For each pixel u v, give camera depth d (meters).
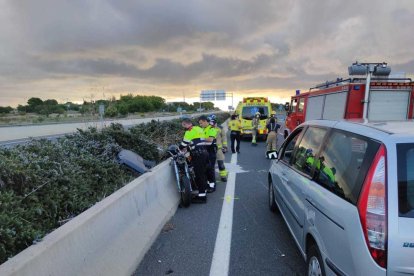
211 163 7.43
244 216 5.71
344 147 2.96
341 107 10.75
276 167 5.48
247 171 10.05
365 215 2.26
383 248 2.14
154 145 8.97
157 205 5.41
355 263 2.29
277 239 4.68
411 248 2.11
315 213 3.07
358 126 2.96
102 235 3.44
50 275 2.53
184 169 6.38
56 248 2.66
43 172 4.09
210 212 5.98
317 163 3.43
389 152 2.33
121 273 3.43
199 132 6.66
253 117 19.83
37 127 25.27
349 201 2.48
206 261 4.00
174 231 5.04
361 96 10.38
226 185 8.19
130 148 8.22
